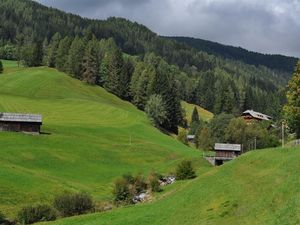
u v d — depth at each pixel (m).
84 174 106.88
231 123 195.25
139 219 52.84
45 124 152.12
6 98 192.62
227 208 45.19
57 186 85.69
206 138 197.38
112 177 108.06
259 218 39.12
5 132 125.62
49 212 65.69
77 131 150.75
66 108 191.25
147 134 171.25
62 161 112.56
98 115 187.62
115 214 58.47
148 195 89.19
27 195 76.75
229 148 137.62
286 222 35.25
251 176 52.06
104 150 130.25
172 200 57.62
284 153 54.81
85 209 68.81
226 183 53.34
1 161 99.38
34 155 110.69
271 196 42.06
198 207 49.62
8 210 69.56
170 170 119.12
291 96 104.38
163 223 49.22
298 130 107.31
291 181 42.75
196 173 112.38
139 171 117.12
